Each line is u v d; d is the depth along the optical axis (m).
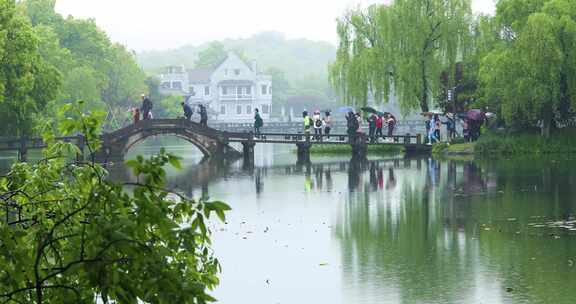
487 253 23.36
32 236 8.23
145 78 130.62
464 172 45.19
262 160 62.94
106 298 6.98
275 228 28.84
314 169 52.31
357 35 66.81
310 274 21.83
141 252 7.05
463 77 63.81
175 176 49.50
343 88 66.88
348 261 23.20
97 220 7.08
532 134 56.06
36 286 7.43
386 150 67.19
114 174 49.19
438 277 20.95
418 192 37.59
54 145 9.29
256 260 23.61
